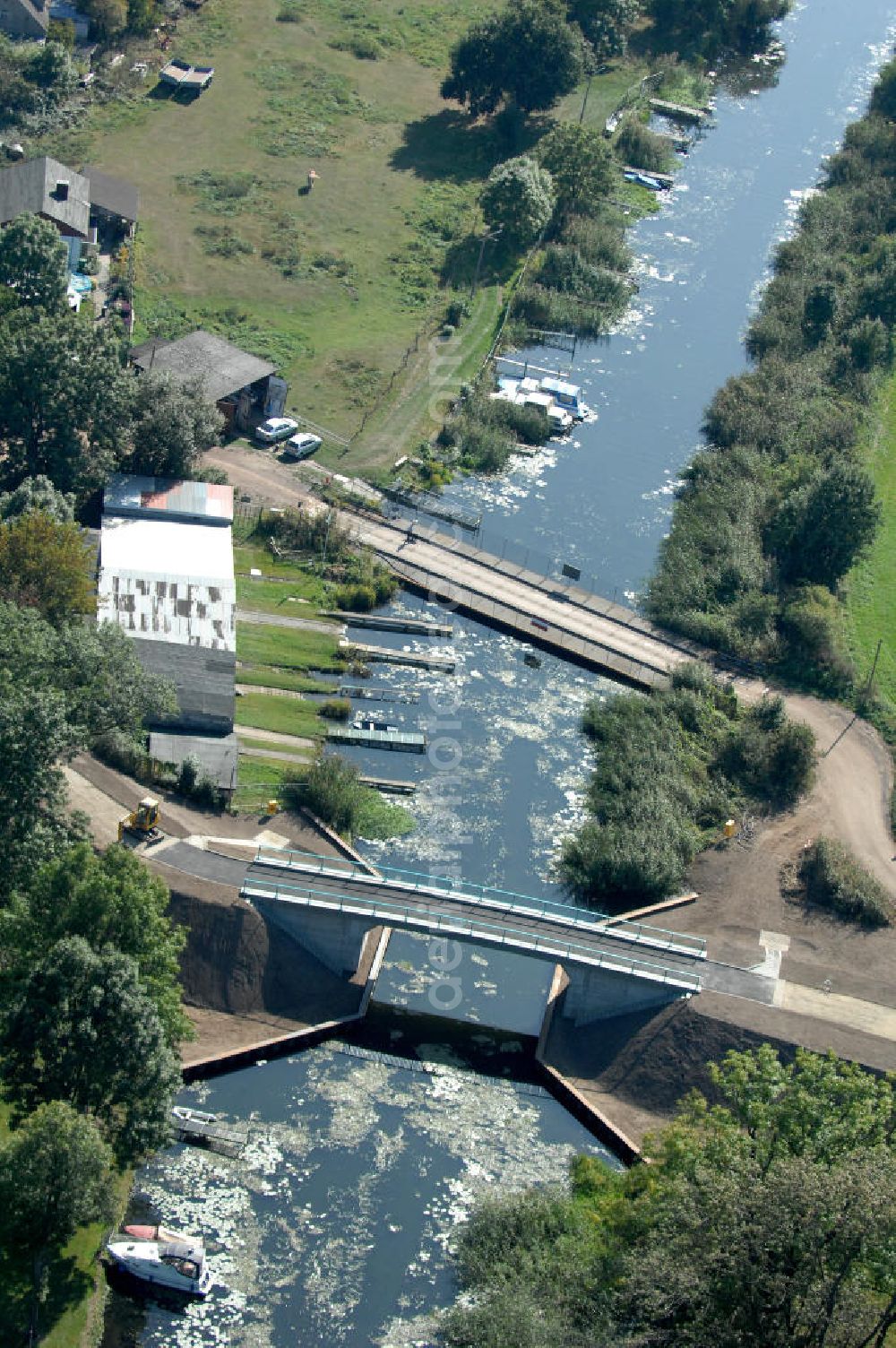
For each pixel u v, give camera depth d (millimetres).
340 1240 199750
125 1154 187500
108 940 195000
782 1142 186750
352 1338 188875
